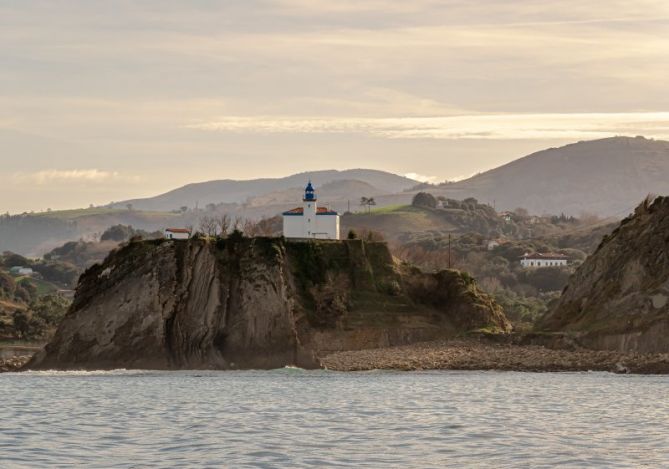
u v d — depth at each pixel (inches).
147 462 3019.2
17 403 4761.3
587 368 6815.9
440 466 2979.8
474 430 3764.8
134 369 7337.6
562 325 7711.6
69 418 4133.9
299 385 5851.4
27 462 3019.2
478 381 6067.9
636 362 6702.8
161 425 3912.4
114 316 7480.3
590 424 3924.7
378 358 7480.3
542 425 3905.0
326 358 7529.5
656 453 3206.2
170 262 7588.6
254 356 7450.8
